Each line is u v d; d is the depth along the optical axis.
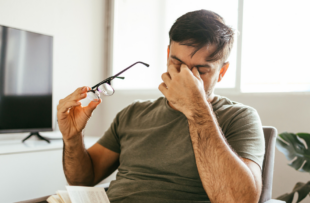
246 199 0.68
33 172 1.81
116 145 1.12
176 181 0.86
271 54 1.98
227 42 0.86
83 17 2.76
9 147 1.81
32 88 2.14
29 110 2.12
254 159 0.78
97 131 2.92
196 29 0.83
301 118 1.72
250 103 1.95
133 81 2.88
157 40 2.74
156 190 0.85
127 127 1.07
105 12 2.96
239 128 0.85
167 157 0.90
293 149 1.40
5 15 2.21
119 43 2.96
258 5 2.03
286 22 1.91
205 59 0.83
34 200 0.90
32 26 2.38
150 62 2.79
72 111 0.95
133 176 0.94
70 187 0.81
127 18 2.91
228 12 2.24
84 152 1.02
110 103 2.89
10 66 2.01
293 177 1.71
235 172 0.69
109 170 1.13
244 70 2.08
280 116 1.81
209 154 0.72
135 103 1.13
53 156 1.92
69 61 2.65
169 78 0.81
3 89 1.97
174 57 0.85
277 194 1.77
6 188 1.69
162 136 0.94
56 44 2.55
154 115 1.02
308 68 1.82
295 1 1.87
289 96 1.77
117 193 0.91
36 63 2.16
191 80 0.77
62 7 2.59
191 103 0.76
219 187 0.70
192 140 0.76
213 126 0.75
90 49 2.83
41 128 2.19
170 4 2.66
